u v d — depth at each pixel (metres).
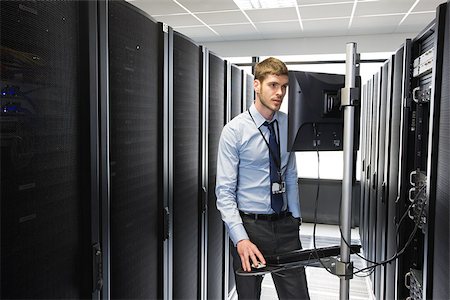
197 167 2.30
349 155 1.33
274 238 1.92
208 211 2.51
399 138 2.17
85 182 1.13
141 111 1.53
